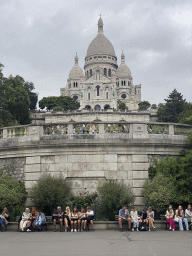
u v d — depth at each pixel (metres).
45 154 21.66
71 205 21.00
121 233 16.78
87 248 12.28
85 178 21.30
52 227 18.73
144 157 21.52
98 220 20.16
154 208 20.25
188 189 20.56
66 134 21.50
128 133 21.58
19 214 20.12
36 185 20.84
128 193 20.47
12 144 22.39
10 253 11.46
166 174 20.75
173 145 22.02
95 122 21.67
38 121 83.06
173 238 14.73
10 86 84.69
